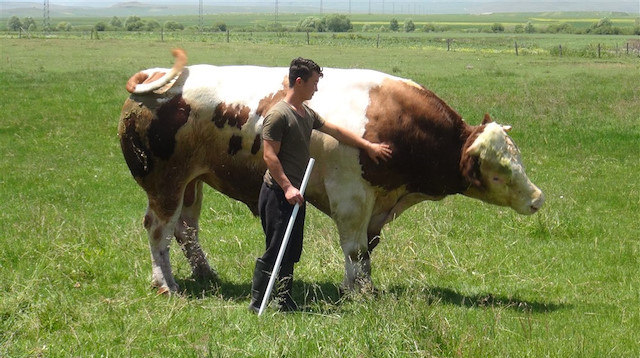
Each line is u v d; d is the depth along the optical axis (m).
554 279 8.17
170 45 57.75
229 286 7.70
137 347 5.85
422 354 5.43
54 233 9.17
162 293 7.26
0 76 28.88
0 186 12.73
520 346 5.91
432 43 75.00
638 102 22.73
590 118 19.84
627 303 7.38
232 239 9.41
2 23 166.12
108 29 115.38
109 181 13.27
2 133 17.56
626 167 14.55
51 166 14.41
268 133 6.40
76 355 5.68
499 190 6.99
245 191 7.35
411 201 7.50
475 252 9.03
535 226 10.05
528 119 19.62
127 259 8.38
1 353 5.59
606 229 10.20
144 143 7.24
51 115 19.94
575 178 13.53
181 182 7.33
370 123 6.95
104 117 19.84
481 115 20.19
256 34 97.38
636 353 5.97
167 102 7.19
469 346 5.66
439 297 7.36
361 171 6.95
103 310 6.66
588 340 6.17
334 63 41.22
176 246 8.43
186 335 6.04
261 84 7.17
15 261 8.23
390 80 7.16
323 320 6.31
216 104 7.13
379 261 8.16
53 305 6.59
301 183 6.60
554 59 45.94
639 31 118.56
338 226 7.14
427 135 7.02
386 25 175.75
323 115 7.00
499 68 38.06
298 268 8.16
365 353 5.49
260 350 5.71
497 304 7.26
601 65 40.19
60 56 42.31
